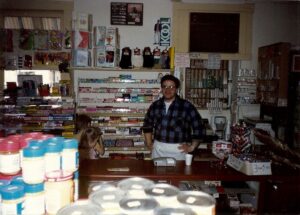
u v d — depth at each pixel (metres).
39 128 3.70
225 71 4.59
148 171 2.27
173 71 4.22
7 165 1.08
